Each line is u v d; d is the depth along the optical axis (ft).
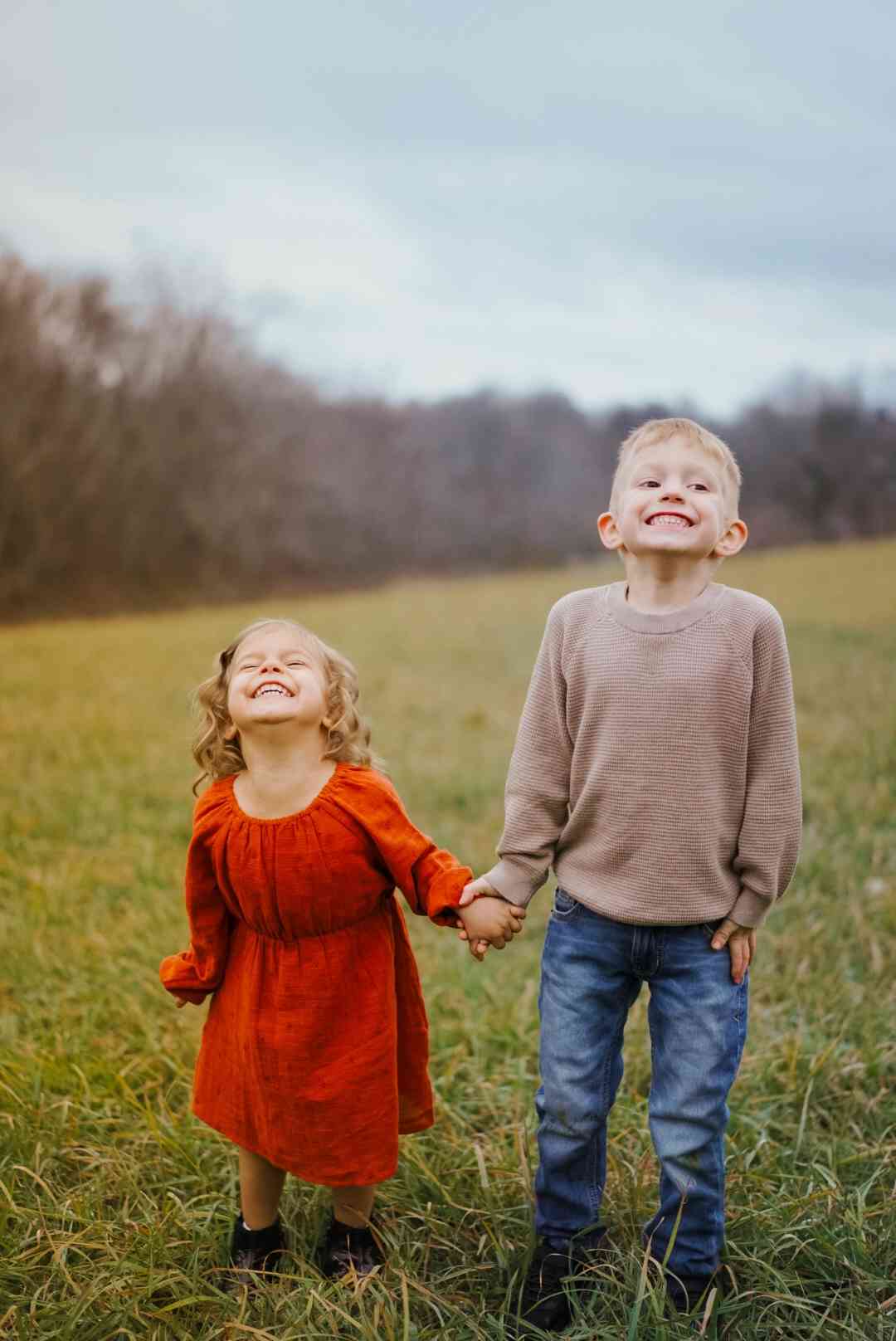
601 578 111.55
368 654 45.42
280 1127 7.14
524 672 40.09
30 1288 7.23
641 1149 8.82
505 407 128.67
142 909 14.23
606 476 133.08
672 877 6.81
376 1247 7.66
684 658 6.78
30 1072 9.75
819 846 16.67
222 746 7.60
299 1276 7.22
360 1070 7.13
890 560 101.09
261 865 6.93
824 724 26.84
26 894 14.66
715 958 6.97
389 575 110.93
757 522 133.49
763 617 6.86
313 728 7.13
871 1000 11.54
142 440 84.33
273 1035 7.09
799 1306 6.89
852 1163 8.66
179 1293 7.18
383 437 114.32
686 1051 6.89
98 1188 8.30
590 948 7.09
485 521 123.13
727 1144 8.91
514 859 7.30
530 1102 9.67
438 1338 6.68
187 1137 8.92
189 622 66.54
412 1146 8.82
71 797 20.24
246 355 95.45
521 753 7.43
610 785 6.90
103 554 81.71
